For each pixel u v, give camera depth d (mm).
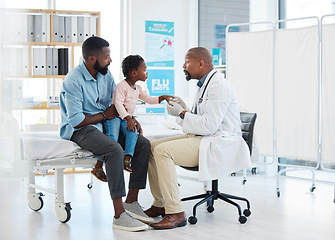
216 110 3119
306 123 4426
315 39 4328
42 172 3160
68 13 5469
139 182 3178
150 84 6156
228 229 3043
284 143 4598
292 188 4664
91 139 2998
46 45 5488
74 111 3027
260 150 4766
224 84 3168
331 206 3803
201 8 6379
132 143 3121
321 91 4297
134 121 3289
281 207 3752
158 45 6184
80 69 3139
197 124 3125
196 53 3270
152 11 6129
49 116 5660
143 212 3205
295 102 4504
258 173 5684
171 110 3299
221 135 3170
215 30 6223
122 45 6074
